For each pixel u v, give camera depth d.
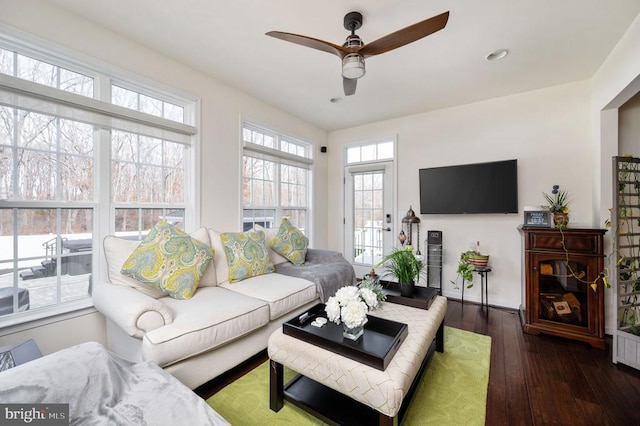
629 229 2.41
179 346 1.51
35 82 1.81
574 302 2.51
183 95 2.64
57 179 1.98
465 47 2.32
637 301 2.28
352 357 1.31
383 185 4.29
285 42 2.30
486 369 1.98
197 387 1.64
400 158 4.08
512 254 3.27
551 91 3.05
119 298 1.69
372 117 4.09
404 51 2.38
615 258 2.13
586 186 2.86
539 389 1.76
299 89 3.19
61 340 1.89
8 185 1.79
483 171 3.38
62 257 2.00
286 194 4.10
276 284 2.41
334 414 1.40
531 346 2.33
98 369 1.06
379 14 1.94
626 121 2.63
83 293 2.09
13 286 1.80
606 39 2.20
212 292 2.18
